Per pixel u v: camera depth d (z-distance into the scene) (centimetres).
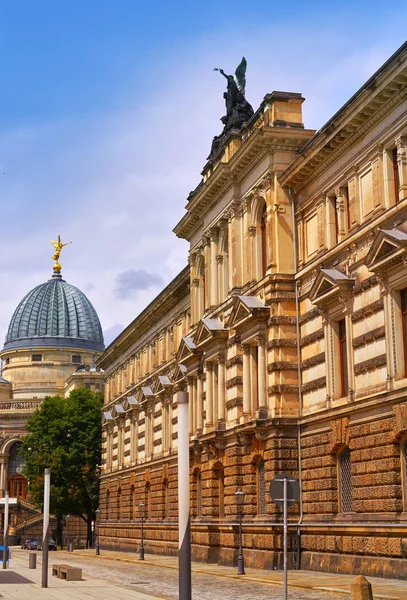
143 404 8144
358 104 3856
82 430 11275
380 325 3716
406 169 3622
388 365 3597
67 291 17412
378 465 3647
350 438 3928
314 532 4225
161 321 7888
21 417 15438
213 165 5756
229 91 5812
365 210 3959
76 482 11069
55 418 11431
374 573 3606
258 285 4847
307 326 4497
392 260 3528
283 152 4788
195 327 6097
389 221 3709
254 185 4994
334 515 4081
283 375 4553
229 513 5028
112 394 10006
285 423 4491
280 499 2330
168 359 7600
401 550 3431
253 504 4806
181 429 1991
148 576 4606
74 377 14875
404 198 3572
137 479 8288
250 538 4709
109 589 3562
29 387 16200
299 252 4638
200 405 5850
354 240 3997
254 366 4925
